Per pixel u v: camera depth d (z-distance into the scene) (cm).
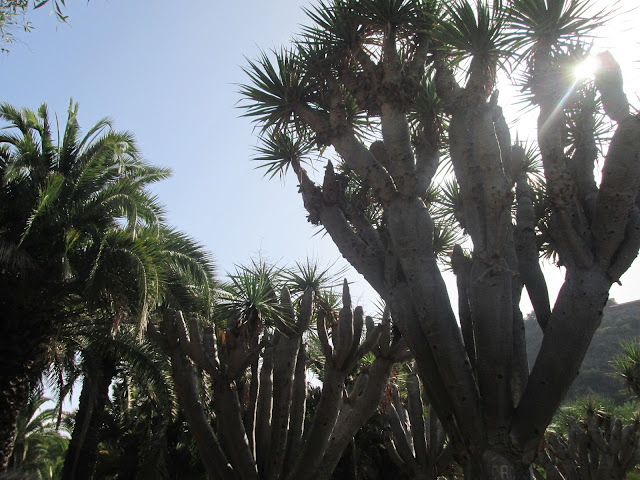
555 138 555
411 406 973
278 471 731
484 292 532
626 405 1514
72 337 1159
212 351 733
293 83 730
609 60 560
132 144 1245
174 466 1430
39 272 919
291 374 784
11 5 463
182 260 1095
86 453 1255
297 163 830
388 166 655
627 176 500
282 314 785
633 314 5534
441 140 783
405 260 572
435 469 921
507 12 595
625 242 516
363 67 686
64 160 1077
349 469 1279
